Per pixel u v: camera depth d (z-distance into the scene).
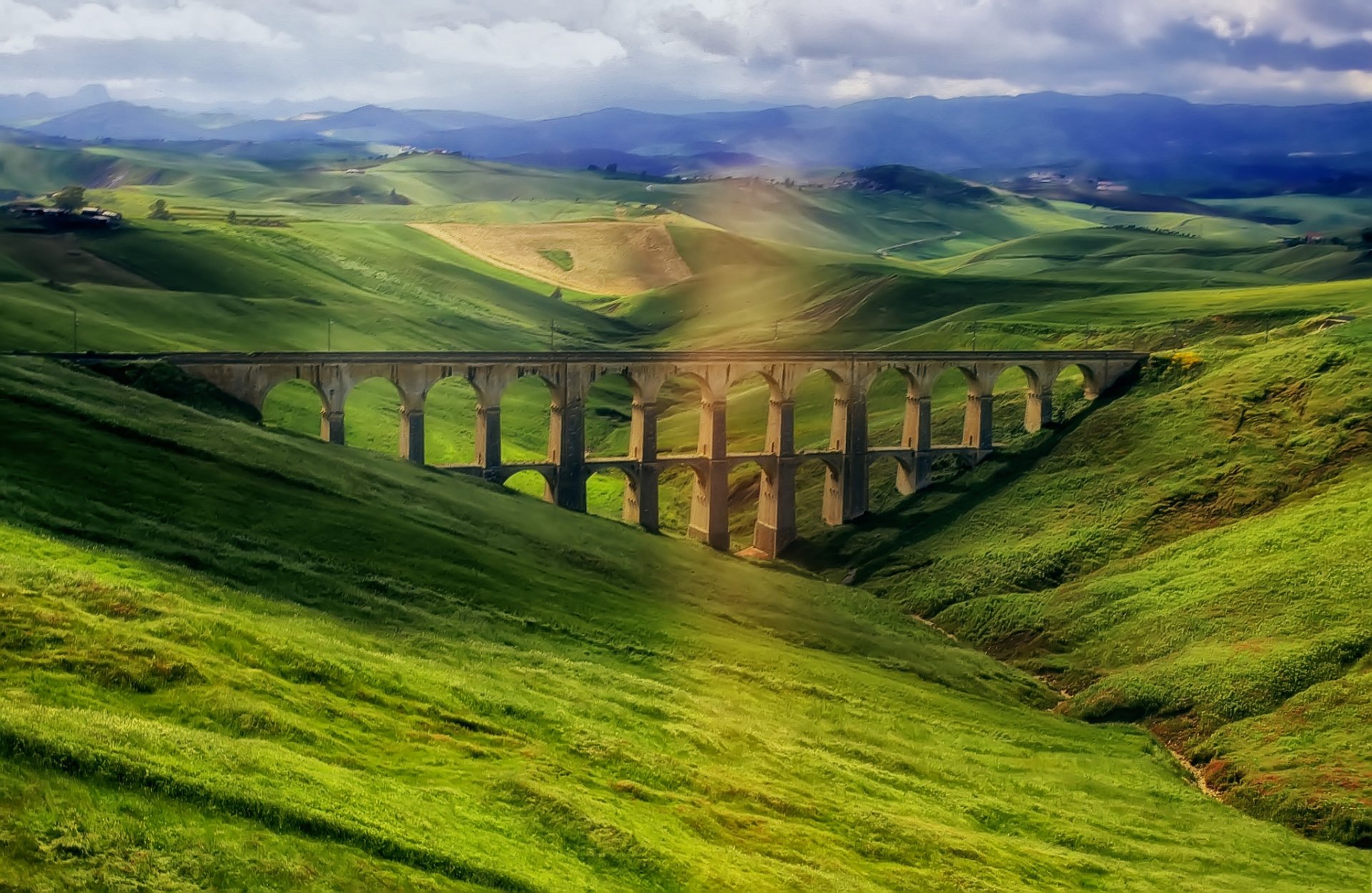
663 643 75.56
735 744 56.34
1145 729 83.00
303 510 77.44
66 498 63.88
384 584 68.31
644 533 117.56
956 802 58.41
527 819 37.06
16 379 83.50
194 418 92.12
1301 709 78.31
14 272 195.88
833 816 48.69
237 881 27.12
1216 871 56.72
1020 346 193.50
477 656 59.47
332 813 31.34
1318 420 119.69
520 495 114.00
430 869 30.83
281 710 39.16
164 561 58.03
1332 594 90.19
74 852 26.03
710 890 36.19
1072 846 56.69
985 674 92.19
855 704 74.19
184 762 31.09
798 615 96.31
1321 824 66.38
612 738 49.47
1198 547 107.62
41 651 36.56
